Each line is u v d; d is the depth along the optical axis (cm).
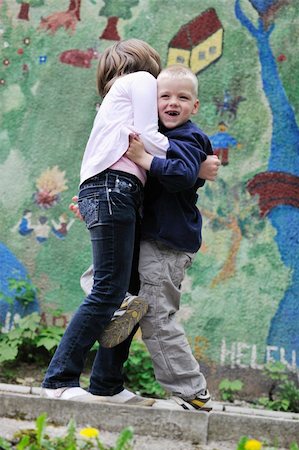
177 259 626
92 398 602
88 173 619
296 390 971
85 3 1071
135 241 646
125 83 629
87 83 1064
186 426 534
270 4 1046
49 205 1054
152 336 619
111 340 602
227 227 1024
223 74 1045
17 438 500
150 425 534
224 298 1014
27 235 1052
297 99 1032
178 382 622
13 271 1048
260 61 1041
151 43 1056
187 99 627
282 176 1024
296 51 1038
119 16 1065
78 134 1060
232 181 1030
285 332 1003
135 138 608
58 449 474
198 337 1009
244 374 998
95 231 609
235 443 531
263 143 1030
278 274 1012
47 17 1074
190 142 616
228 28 1048
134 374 995
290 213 1020
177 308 636
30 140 1064
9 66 1075
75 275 1041
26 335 1007
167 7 1059
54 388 603
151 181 633
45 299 1040
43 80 1070
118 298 607
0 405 546
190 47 1052
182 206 627
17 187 1060
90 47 1066
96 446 499
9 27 1078
